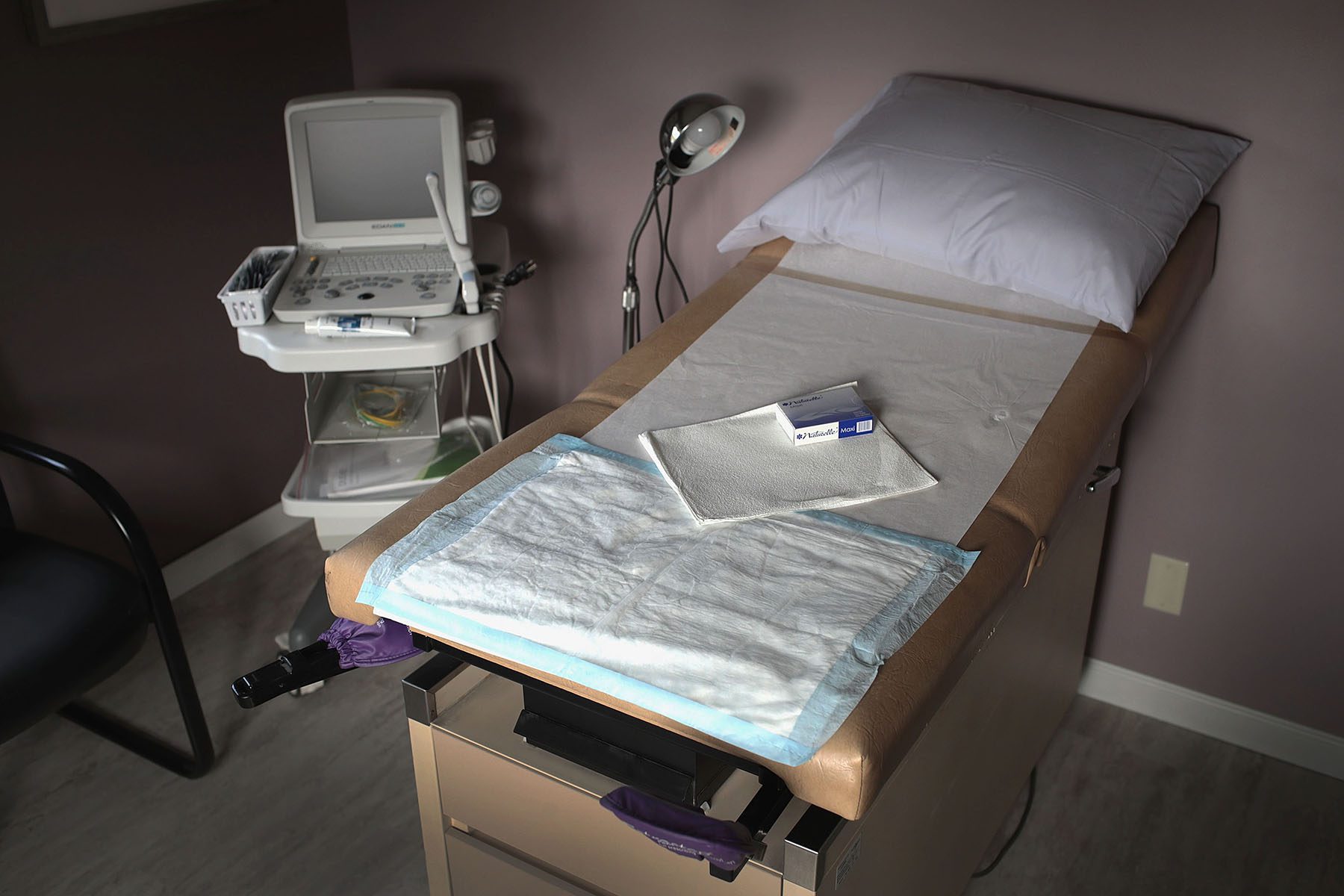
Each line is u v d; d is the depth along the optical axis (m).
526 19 2.41
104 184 2.20
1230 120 1.86
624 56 2.35
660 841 1.11
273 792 2.05
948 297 1.83
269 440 2.69
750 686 1.08
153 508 2.47
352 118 2.10
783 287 1.90
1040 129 1.84
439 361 1.91
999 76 2.03
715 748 1.10
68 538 2.32
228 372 2.54
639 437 1.50
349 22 2.60
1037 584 1.67
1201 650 2.22
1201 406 2.05
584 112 2.45
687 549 1.27
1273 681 2.17
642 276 2.57
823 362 1.67
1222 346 2.00
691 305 1.86
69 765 2.10
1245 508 2.08
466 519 1.36
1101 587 2.27
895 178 1.83
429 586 1.25
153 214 2.30
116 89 2.17
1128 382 1.62
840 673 1.09
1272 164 1.85
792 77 2.21
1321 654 2.10
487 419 2.37
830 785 1.04
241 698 1.34
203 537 2.60
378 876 1.89
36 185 2.09
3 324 2.10
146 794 2.04
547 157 2.54
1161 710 2.28
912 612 1.18
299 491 2.04
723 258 2.46
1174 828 2.01
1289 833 2.00
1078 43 1.94
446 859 1.48
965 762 1.57
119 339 2.30
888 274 1.92
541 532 1.31
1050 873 1.91
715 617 1.16
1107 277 1.66
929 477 1.40
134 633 1.82
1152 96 1.91
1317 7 1.74
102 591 1.82
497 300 2.03
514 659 1.17
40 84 2.05
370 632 1.36
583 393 1.65
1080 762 2.15
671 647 1.12
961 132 1.85
